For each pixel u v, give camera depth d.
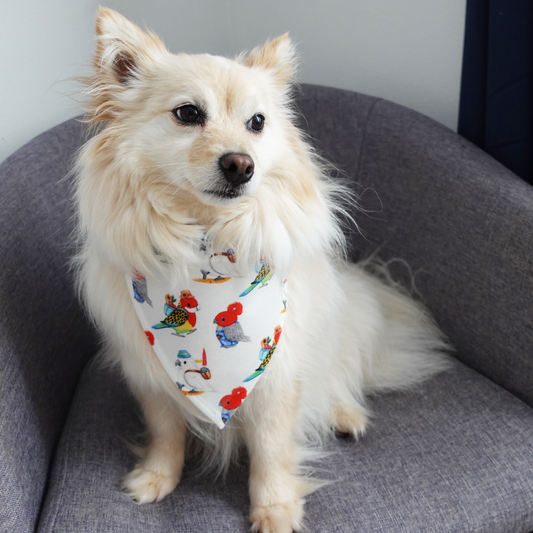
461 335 0.73
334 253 0.71
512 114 0.67
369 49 0.85
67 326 0.69
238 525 0.54
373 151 0.79
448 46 0.77
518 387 0.66
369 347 0.71
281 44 0.57
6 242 0.59
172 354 0.52
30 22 0.69
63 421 0.66
